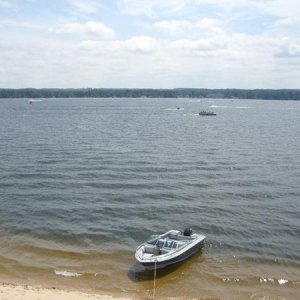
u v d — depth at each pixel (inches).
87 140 3796.8
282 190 2112.5
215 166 2677.2
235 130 5064.0
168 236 1364.4
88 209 1727.4
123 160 2790.4
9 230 1471.5
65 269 1196.5
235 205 1850.4
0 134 4175.7
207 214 1721.2
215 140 4025.6
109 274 1177.4
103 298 990.4
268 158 3011.8
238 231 1537.9
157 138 4092.0
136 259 1202.6
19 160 2723.9
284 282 1159.6
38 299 942.4
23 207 1729.8
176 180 2273.6
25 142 3580.2
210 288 1114.1
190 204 1845.5
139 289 1095.0
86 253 1314.0
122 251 1339.8
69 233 1464.1
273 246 1408.7
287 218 1688.0
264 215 1722.4
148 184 2164.1
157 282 1136.8
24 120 6067.9
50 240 1407.5
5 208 1710.1
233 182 2262.6
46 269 1189.7
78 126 5216.5
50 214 1652.3
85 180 2209.6
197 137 4252.0
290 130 5142.7
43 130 4626.0
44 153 3004.4
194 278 1168.2
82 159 2787.9
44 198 1866.4
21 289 1007.6
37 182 2146.9
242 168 2637.8
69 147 3316.9
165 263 1194.0
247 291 1102.4
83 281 1126.4
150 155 3026.6
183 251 1246.3
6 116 6884.8
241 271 1221.1
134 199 1892.2
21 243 1368.1
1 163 2613.2
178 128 5211.6
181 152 3208.7
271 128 5398.6
